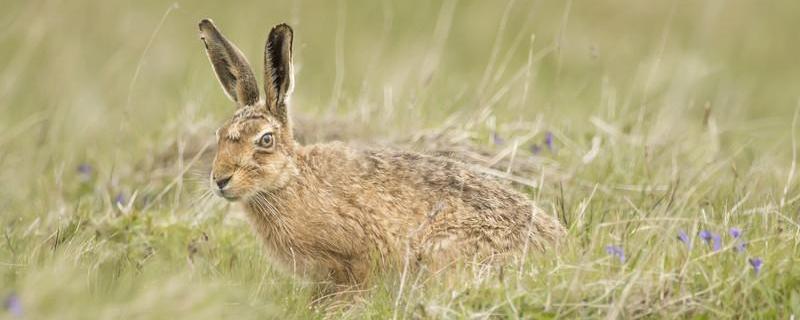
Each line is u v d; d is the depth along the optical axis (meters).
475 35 37.06
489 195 16.08
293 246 15.98
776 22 39.47
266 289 15.33
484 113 21.14
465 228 15.65
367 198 15.84
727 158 20.11
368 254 15.85
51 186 20.41
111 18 35.97
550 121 21.61
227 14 36.88
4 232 17.23
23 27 34.62
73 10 36.16
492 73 32.44
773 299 13.34
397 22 37.84
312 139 21.09
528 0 38.69
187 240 17.06
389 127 21.34
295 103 24.20
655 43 35.28
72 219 17.44
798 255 14.30
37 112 28.00
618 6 38.75
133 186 20.28
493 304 13.43
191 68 31.48
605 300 13.37
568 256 14.56
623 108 22.38
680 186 18.38
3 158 21.61
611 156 19.81
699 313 13.20
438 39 32.38
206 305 13.84
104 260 15.81
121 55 32.97
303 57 33.66
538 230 15.74
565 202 17.81
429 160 16.50
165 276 15.24
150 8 37.38
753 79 34.81
